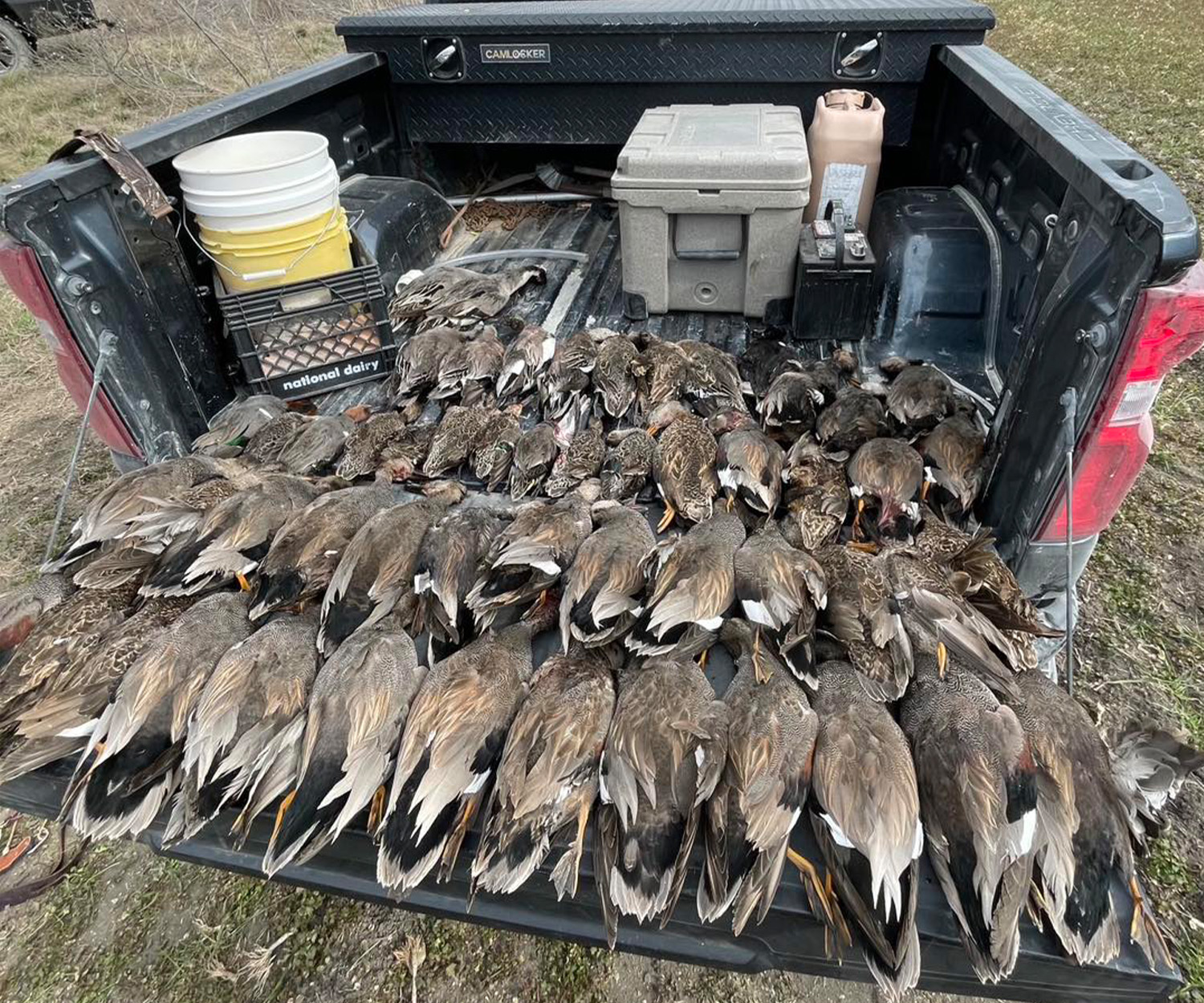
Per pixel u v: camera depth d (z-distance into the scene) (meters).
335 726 2.36
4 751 2.44
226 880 3.38
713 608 2.65
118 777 2.30
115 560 3.00
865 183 4.53
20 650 2.70
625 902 2.04
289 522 3.07
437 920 3.20
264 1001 3.00
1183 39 14.52
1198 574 4.46
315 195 3.79
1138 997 1.98
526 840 2.13
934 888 2.04
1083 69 13.13
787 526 3.21
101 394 3.15
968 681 2.36
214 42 12.33
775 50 4.74
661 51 4.86
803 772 2.24
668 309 4.57
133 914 3.29
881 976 1.88
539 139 5.44
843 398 3.70
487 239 5.65
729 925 2.17
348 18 5.09
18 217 2.74
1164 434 5.49
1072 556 2.57
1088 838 2.04
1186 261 1.99
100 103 12.77
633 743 2.27
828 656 2.64
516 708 2.46
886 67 4.66
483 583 2.80
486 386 4.21
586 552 2.87
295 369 4.07
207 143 3.83
